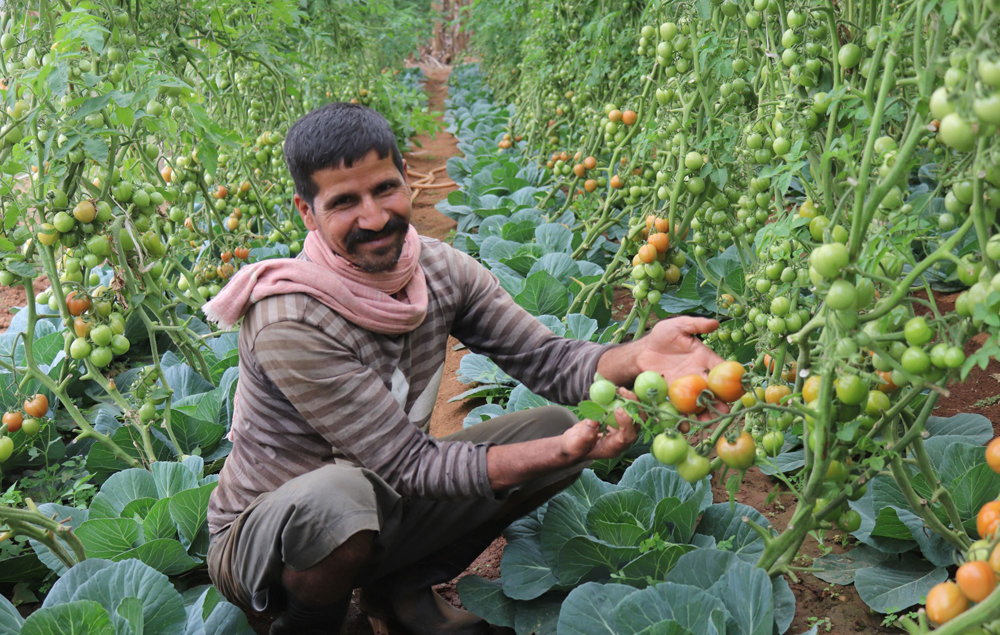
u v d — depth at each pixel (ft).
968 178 4.68
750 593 5.96
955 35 4.44
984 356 4.48
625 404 5.44
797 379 6.17
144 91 8.91
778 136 6.78
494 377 11.32
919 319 4.78
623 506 7.51
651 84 11.85
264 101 15.92
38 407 9.11
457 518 7.15
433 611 7.49
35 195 9.02
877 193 4.72
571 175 17.44
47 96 8.64
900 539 7.43
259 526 6.40
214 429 10.07
